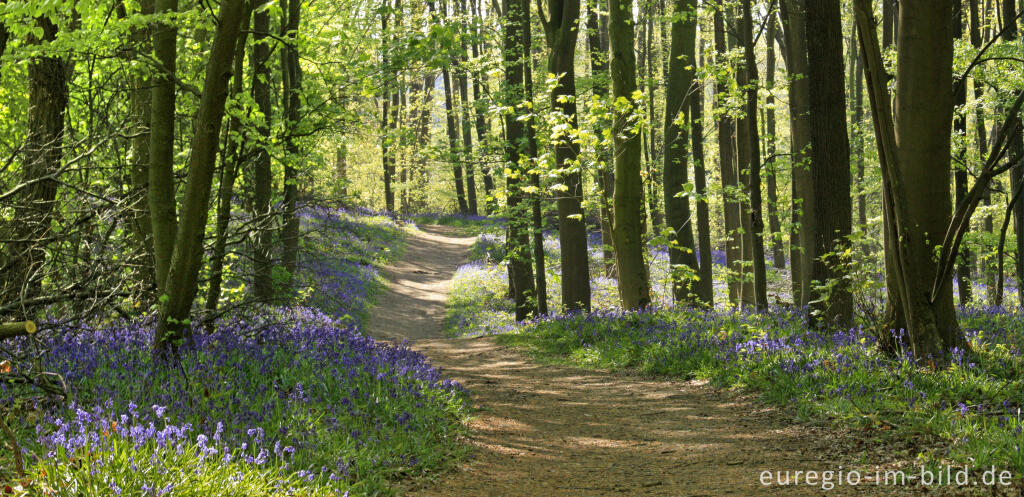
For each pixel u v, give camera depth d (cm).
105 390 648
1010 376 880
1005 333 1166
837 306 1266
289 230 1493
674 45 1972
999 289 2045
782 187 3838
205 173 843
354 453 632
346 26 1548
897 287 1006
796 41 1889
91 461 463
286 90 1548
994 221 3222
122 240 1016
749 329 1295
